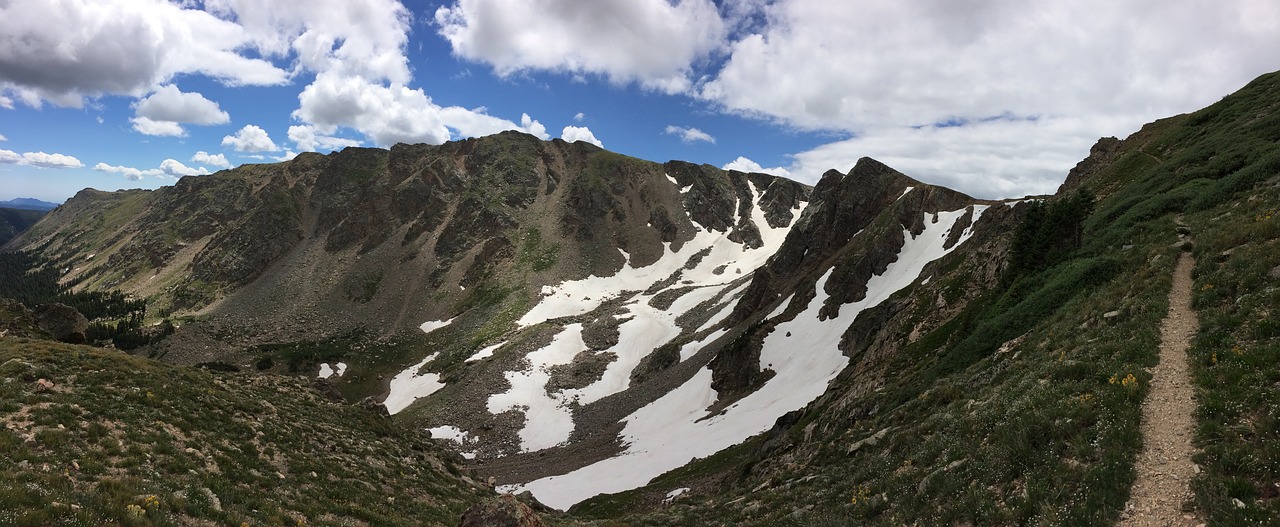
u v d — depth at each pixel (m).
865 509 21.61
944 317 57.22
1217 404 15.43
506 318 176.62
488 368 129.88
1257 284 21.92
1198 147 56.69
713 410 88.25
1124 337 23.41
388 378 148.12
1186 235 34.22
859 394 51.41
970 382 32.09
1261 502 11.73
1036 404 20.70
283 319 189.12
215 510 19.06
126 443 23.31
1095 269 37.19
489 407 112.69
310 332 179.88
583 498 63.53
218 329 180.50
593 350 139.38
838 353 83.06
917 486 20.83
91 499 16.12
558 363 132.38
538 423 106.25
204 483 21.77
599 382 123.56
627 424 97.56
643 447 80.56
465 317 183.00
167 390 31.38
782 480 36.34
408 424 111.12
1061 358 24.98
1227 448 13.62
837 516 22.30
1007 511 15.73
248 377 43.50
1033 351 29.66
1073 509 14.04
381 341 171.38
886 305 81.44
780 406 74.88
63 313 50.16
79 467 19.62
